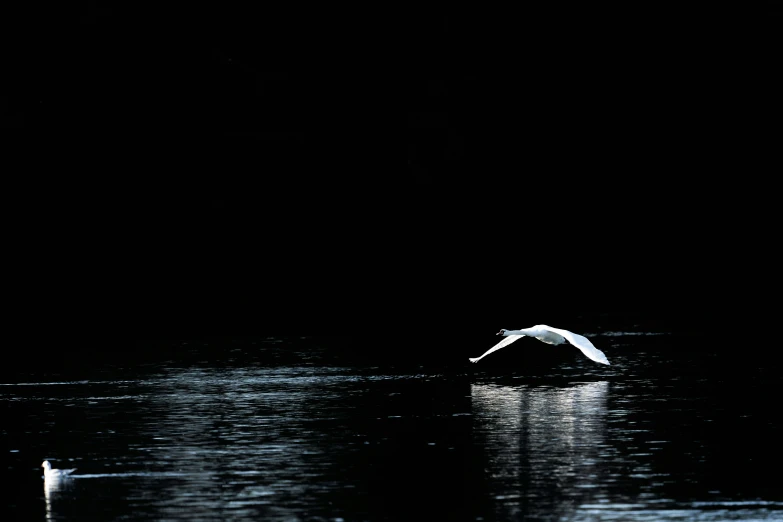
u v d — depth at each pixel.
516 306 60.72
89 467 18.42
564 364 32.41
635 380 28.27
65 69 68.44
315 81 71.94
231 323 51.03
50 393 27.62
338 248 71.31
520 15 72.38
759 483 16.73
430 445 19.73
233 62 71.06
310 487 16.81
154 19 69.81
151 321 52.56
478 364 32.94
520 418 22.41
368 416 22.98
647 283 72.00
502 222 72.88
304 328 47.97
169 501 16.16
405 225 72.00
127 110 69.56
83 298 63.72
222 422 22.53
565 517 15.13
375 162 72.12
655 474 17.33
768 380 27.81
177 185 70.06
